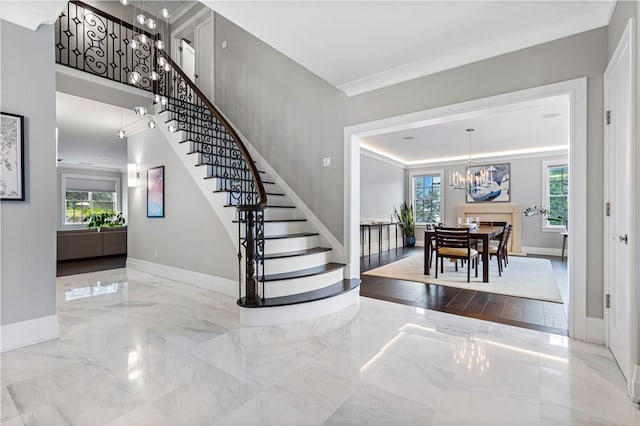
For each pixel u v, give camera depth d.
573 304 2.46
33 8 2.25
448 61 3.00
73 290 3.98
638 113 1.69
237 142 3.71
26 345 2.33
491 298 3.62
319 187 4.14
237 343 2.40
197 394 1.72
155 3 5.83
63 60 4.89
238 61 5.34
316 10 2.35
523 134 5.91
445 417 1.54
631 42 1.71
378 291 3.94
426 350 2.28
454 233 4.47
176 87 5.10
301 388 1.79
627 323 1.86
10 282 2.29
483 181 7.62
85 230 6.70
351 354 2.22
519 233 7.43
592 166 2.38
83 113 4.65
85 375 1.92
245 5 2.31
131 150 5.35
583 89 2.41
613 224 2.17
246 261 2.85
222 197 3.73
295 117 4.45
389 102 3.46
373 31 2.62
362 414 1.56
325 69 3.28
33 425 1.47
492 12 2.35
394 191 8.48
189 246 4.27
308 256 3.56
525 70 2.67
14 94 2.31
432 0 2.22
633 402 1.65
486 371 1.98
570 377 1.90
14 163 2.30
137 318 2.95
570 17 2.38
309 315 2.96
